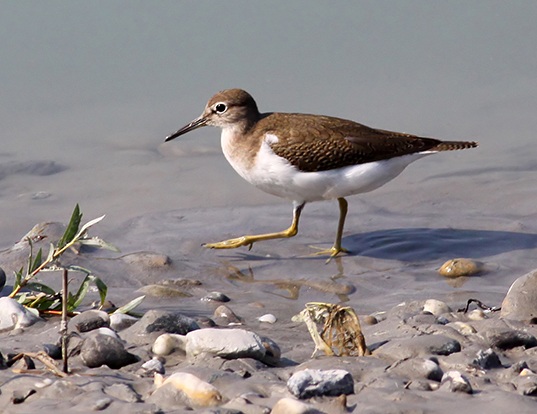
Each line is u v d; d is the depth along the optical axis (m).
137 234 12.66
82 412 5.64
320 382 5.83
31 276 9.09
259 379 6.32
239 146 12.71
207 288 10.81
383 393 5.96
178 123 16.50
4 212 13.19
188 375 5.99
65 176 14.57
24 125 16.30
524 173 14.67
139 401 5.89
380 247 12.35
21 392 6.01
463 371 6.57
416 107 16.97
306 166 12.24
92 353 6.86
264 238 12.41
